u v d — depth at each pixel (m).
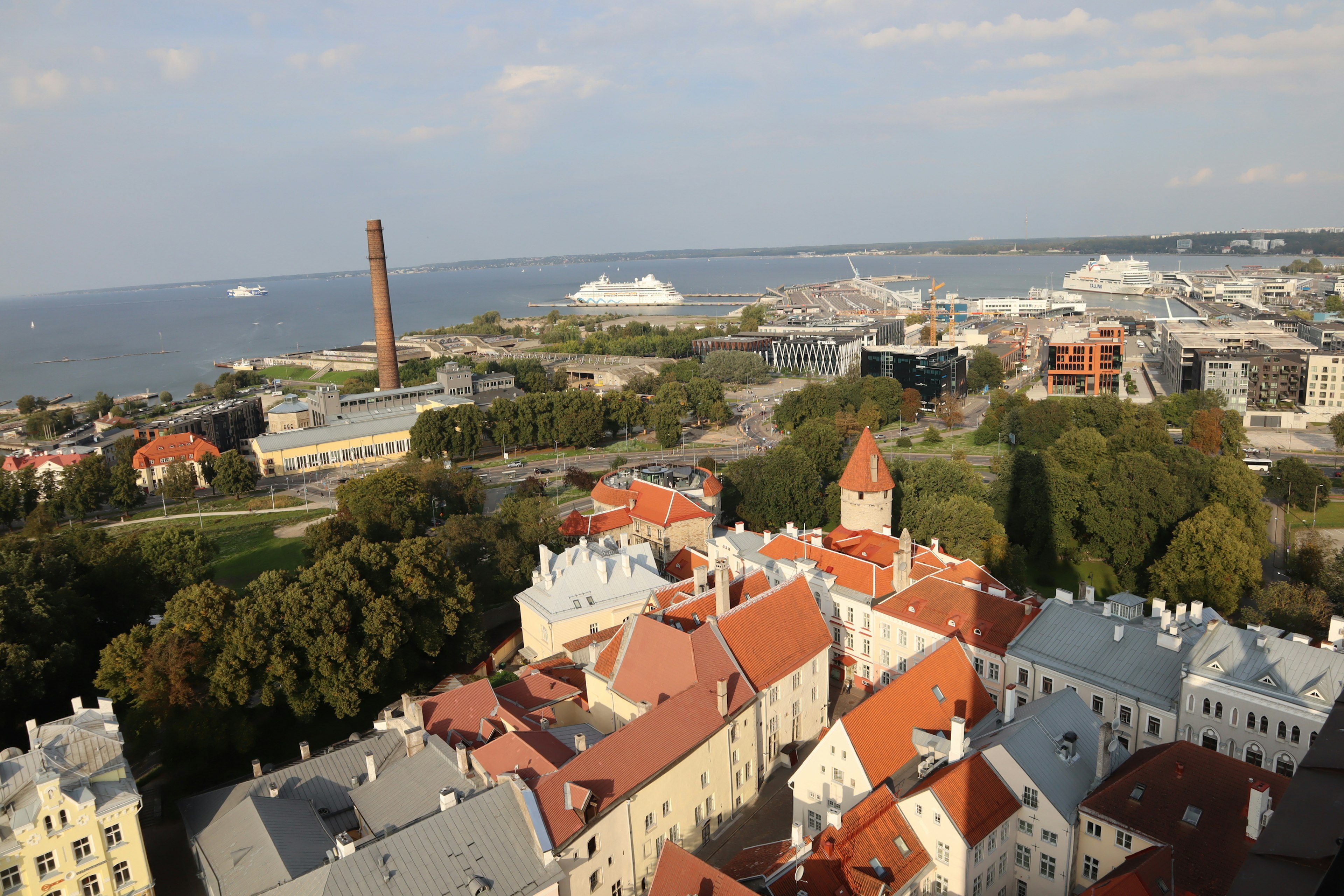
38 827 64.81
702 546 155.25
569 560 128.25
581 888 71.19
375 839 66.75
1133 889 55.91
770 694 94.50
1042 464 168.75
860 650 115.94
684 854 64.25
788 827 87.62
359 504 163.38
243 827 74.19
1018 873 72.56
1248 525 158.00
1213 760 66.00
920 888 68.12
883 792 70.94
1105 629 94.06
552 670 109.81
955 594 107.75
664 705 83.19
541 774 75.50
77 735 72.81
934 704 86.56
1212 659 82.88
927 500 160.75
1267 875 21.02
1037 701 82.19
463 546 138.38
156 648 95.06
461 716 92.94
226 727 95.88
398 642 107.44
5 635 96.44
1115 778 69.19
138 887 70.56
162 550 134.75
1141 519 152.88
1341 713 26.58
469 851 67.31
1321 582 129.75
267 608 100.56
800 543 129.88
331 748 92.31
